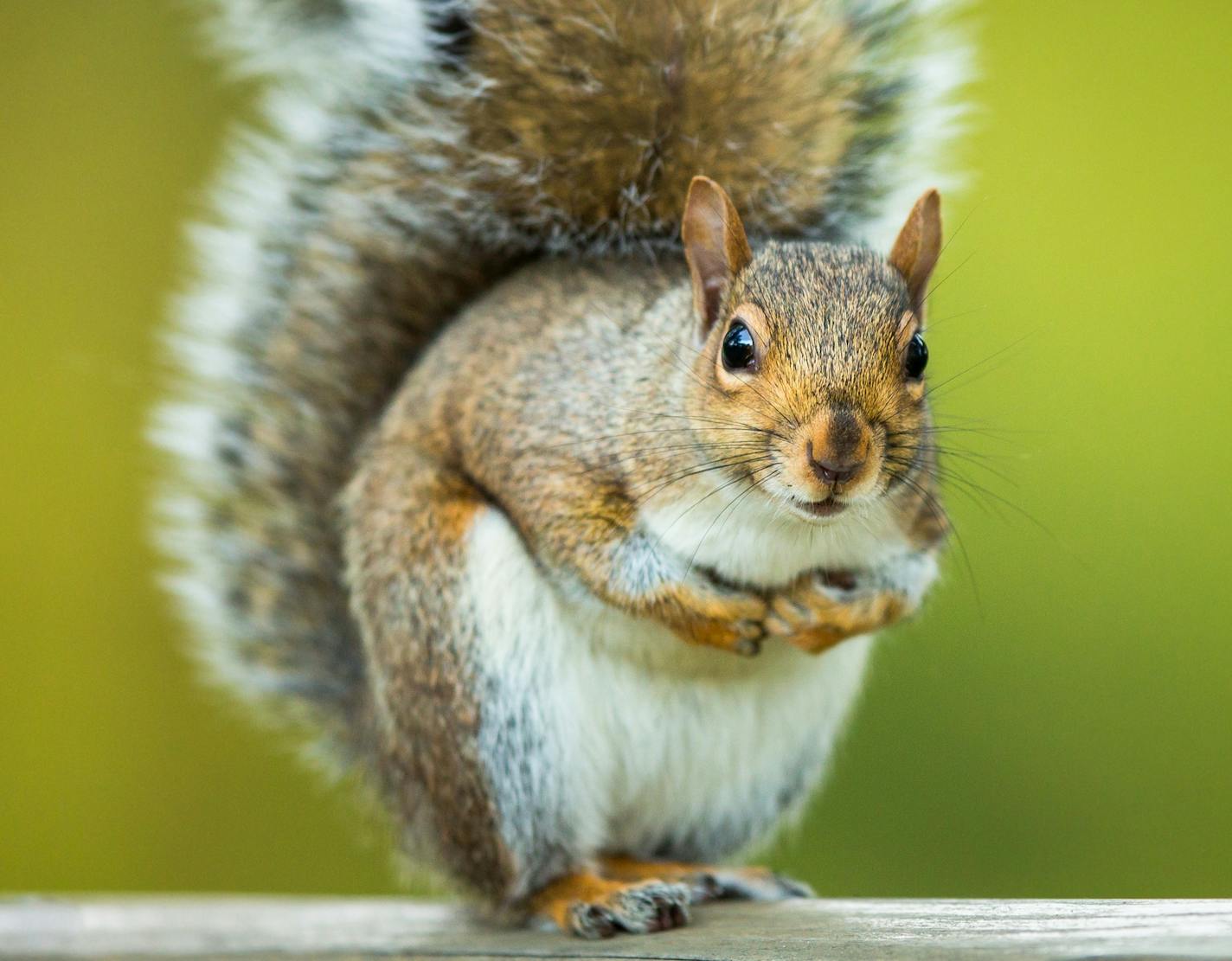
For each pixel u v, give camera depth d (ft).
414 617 28.91
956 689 41.78
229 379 34.53
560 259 31.94
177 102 48.91
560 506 28.30
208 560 34.55
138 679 46.29
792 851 40.78
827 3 31.86
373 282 33.88
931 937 21.07
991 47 49.62
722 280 27.81
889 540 28.02
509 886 28.35
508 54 31.68
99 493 47.21
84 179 48.85
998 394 44.78
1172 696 42.14
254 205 34.86
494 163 32.01
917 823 41.04
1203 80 48.83
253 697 34.24
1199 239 47.29
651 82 31.42
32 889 45.03
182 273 46.29
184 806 45.60
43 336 48.06
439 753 28.63
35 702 46.01
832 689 30.55
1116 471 44.62
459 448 29.66
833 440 25.14
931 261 27.94
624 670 29.14
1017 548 43.09
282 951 26.78
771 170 31.71
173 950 27.71
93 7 49.49
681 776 29.94
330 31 34.78
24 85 49.21
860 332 26.00
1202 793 41.32
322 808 45.19
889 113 32.86
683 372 27.73
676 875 29.63
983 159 48.78
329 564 33.94
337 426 34.12
